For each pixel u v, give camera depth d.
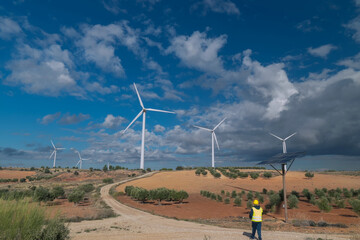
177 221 26.58
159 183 87.69
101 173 135.12
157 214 33.78
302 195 52.78
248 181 83.00
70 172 145.25
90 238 16.20
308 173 84.75
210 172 104.31
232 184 78.62
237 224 23.81
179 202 50.56
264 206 41.38
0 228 7.52
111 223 24.44
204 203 48.97
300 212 33.12
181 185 81.00
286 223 22.72
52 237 8.23
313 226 21.19
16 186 93.88
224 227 21.61
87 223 24.36
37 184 102.56
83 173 138.25
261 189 67.75
